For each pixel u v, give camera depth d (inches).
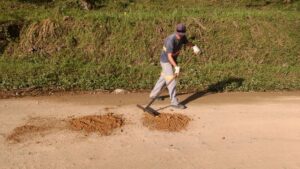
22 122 342.3
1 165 272.8
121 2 650.2
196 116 363.9
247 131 335.6
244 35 564.4
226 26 571.5
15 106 379.9
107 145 304.7
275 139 322.3
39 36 522.9
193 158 288.4
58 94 417.4
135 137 318.7
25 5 600.4
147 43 533.6
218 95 427.2
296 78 493.0
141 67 492.7
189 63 517.7
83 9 609.9
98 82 445.4
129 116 359.6
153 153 294.0
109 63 497.4
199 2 684.7
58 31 530.0
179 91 437.1
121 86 443.5
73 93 422.0
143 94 425.1
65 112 367.2
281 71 502.9
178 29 347.3
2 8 577.9
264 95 433.1
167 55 358.3
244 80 470.0
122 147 301.9
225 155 294.0
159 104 391.9
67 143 306.3
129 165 276.8
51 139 312.5
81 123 339.6
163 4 665.0
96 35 531.2
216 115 367.9
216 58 534.3
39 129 329.4
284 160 289.1
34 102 391.9
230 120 357.1
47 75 452.4
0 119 347.6
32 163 276.5
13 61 490.0
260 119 361.7
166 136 322.0
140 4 654.5
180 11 618.5
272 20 598.2
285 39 571.8
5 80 435.2
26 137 314.8
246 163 283.6
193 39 549.3
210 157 290.5
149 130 331.9
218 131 333.7
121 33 538.9
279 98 423.8
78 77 456.4
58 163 277.3
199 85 452.4
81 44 523.5
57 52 510.3
